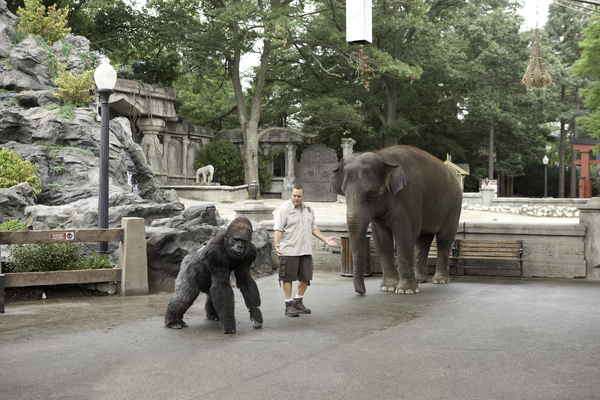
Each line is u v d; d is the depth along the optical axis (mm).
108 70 9305
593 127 34531
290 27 29156
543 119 45469
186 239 9711
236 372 4621
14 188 12797
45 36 21484
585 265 10484
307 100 35062
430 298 8188
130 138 22328
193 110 46875
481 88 36719
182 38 32031
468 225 11195
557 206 29172
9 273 7863
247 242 5887
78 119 18000
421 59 35625
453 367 4719
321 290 9133
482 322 6484
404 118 40062
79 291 8594
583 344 5453
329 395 4066
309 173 35281
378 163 8172
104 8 33531
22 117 17438
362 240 8117
